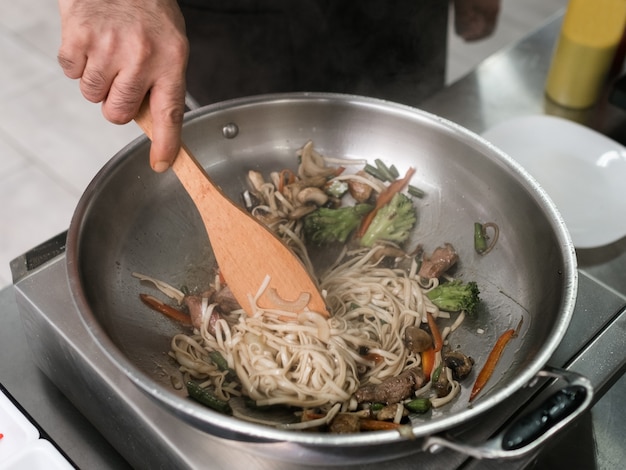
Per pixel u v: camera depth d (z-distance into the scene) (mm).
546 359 944
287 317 1271
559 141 1668
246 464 1039
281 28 1889
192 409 893
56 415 1275
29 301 1192
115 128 3111
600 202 1551
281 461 1039
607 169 1612
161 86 1031
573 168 1622
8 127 3109
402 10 1930
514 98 1864
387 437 870
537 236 1225
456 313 1297
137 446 1158
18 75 3348
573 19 1714
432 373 1176
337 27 1918
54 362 1237
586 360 1188
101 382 1111
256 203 1452
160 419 1072
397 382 1152
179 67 1038
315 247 1453
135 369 926
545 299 1143
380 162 1454
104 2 1011
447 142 1380
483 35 1944
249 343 1251
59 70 3371
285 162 1485
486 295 1286
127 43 1001
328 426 1104
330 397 1180
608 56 1736
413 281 1352
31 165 2955
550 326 1029
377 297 1369
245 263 1222
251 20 1866
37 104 3213
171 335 1241
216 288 1317
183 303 1287
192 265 1341
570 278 1054
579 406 932
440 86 2168
